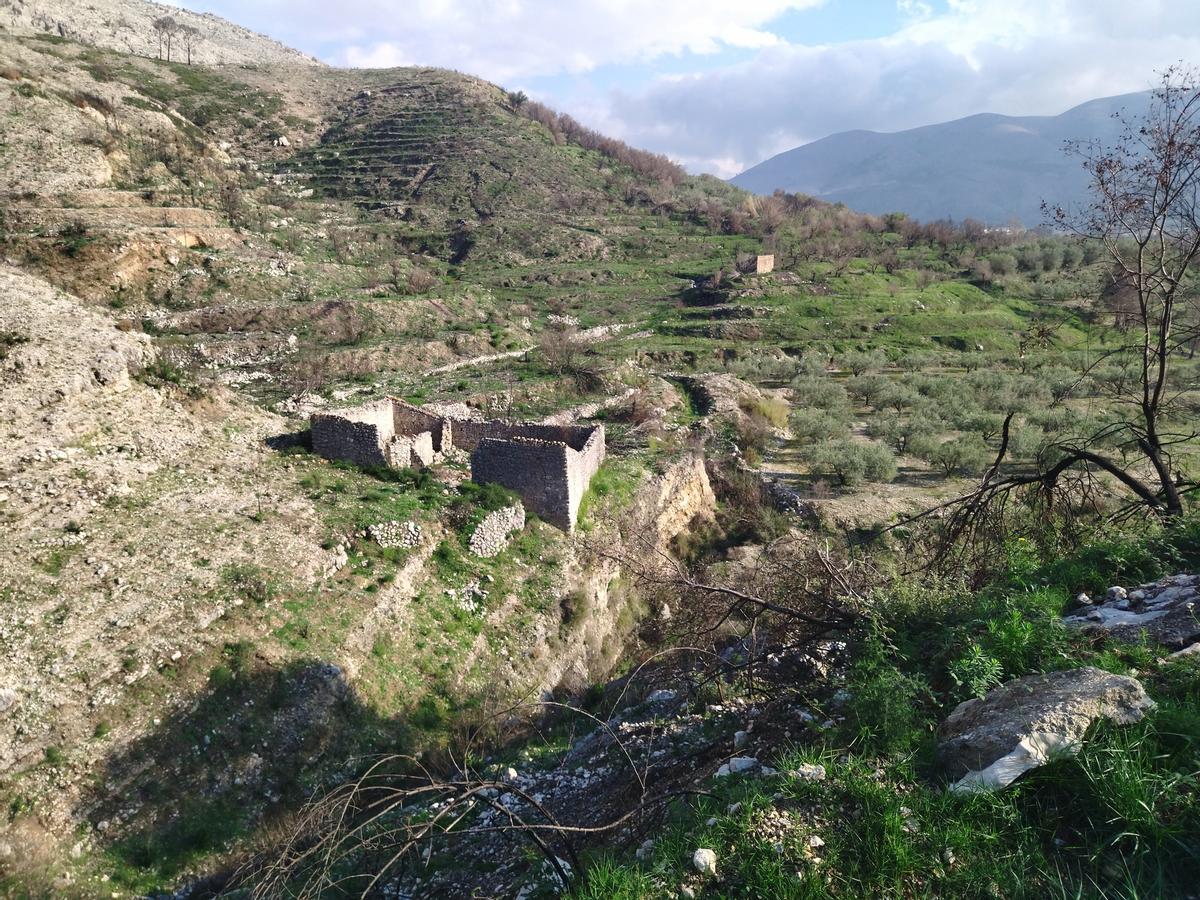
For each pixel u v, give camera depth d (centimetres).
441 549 1814
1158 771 418
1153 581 677
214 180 6412
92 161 5291
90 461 1700
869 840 444
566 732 1350
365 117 12938
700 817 520
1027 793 441
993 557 857
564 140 14225
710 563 2198
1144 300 1005
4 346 1862
